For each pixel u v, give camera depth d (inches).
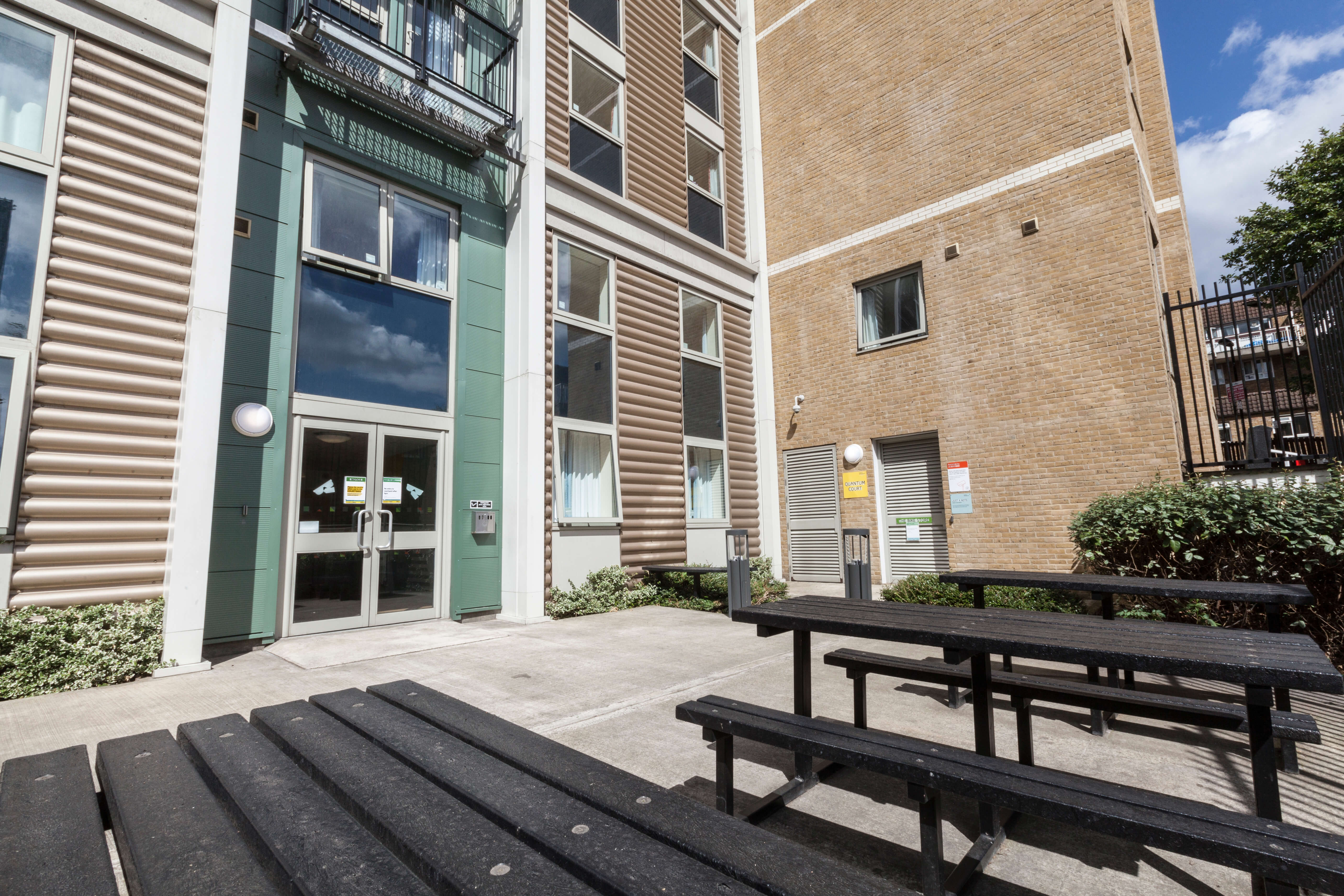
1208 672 73.2
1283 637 91.0
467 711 79.2
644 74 389.1
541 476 287.6
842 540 367.9
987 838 92.0
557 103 328.2
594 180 347.6
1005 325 336.5
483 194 310.3
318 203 254.7
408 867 43.8
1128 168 304.3
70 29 191.6
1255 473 256.5
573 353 322.7
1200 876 85.2
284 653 208.8
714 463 407.5
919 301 380.5
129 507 186.4
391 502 264.4
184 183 207.5
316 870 41.3
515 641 233.8
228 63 214.7
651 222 371.9
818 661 201.9
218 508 212.2
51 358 178.2
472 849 43.9
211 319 201.5
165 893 37.7
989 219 347.9
